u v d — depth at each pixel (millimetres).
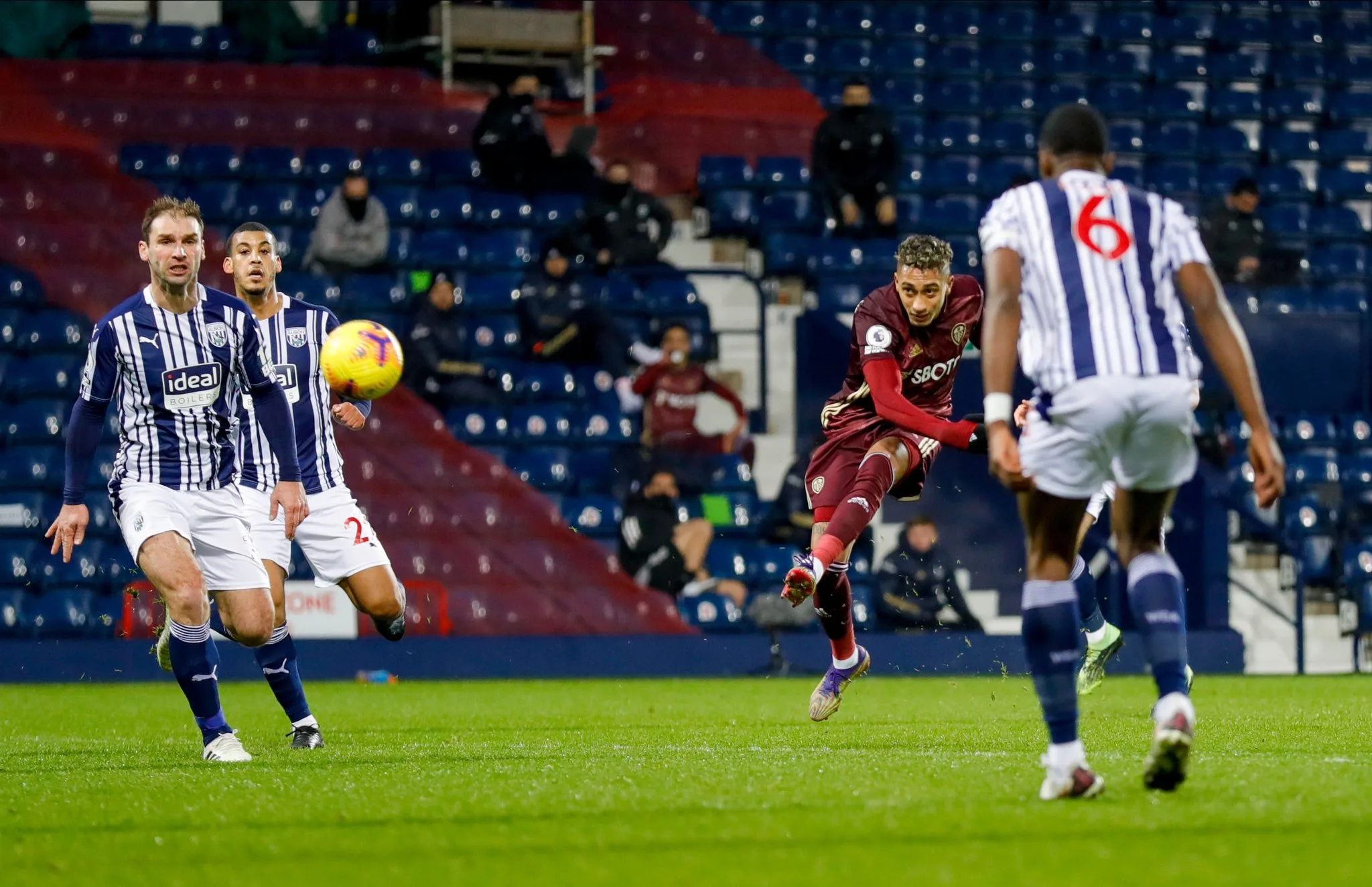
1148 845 13195
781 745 24625
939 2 69250
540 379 57312
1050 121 16250
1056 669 15750
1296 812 14852
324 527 26250
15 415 54750
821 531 27688
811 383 60406
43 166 60875
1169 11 70625
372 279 59062
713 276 61219
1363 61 71125
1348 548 56938
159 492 22250
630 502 53312
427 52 65500
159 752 24484
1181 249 15438
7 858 13914
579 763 21156
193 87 63062
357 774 19969
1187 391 15227
